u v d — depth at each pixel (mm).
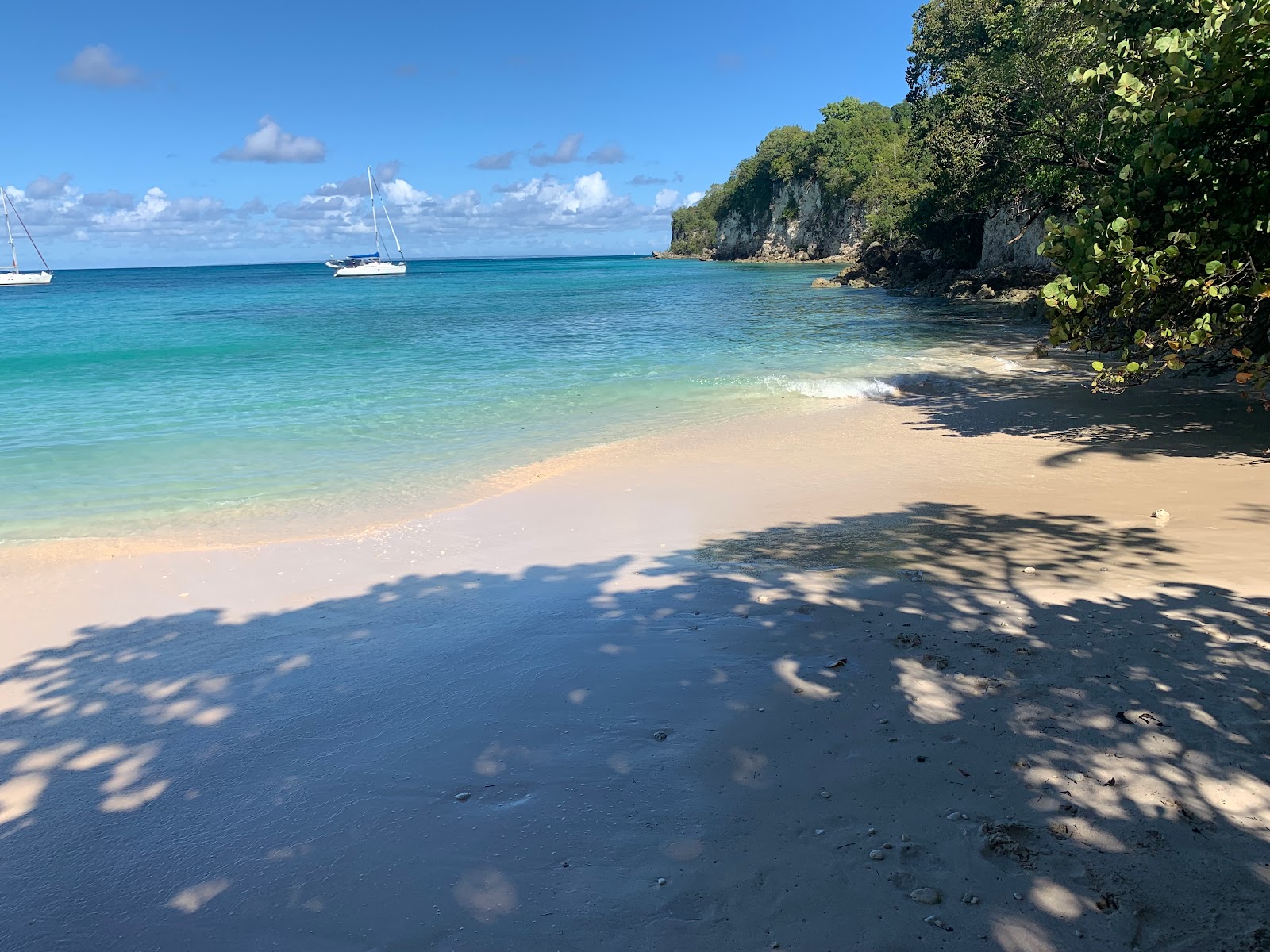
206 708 4316
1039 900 2496
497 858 2869
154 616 5770
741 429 11977
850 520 7277
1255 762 3158
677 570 6121
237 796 3439
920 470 9070
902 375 16281
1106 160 15977
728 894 2600
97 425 12867
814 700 3891
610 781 3307
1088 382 14539
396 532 7566
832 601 5219
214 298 59594
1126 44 9141
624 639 4801
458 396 15281
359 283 90188
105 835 3229
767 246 127438
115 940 2617
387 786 3402
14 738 4117
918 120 51281
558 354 21656
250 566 6758
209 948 2543
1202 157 7906
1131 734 3408
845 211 108750
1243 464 8250
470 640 4980
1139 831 2793
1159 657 4098
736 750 3484
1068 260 9094
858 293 48812
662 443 11180
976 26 41812
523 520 7836
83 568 6816
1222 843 2711
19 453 11039
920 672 4109
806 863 2727
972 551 6145
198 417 13461
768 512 7719
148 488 9359
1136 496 7434
